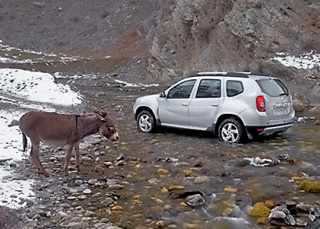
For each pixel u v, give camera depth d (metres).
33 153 9.94
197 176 9.75
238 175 9.79
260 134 12.53
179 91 14.05
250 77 12.81
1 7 65.25
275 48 26.47
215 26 32.31
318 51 25.33
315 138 13.50
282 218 7.39
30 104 21.72
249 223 7.46
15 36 59.03
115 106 22.67
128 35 53.09
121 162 10.91
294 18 27.14
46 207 8.06
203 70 31.23
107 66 45.28
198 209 8.04
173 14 37.25
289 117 13.12
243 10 29.23
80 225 7.25
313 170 10.06
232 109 12.68
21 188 8.94
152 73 37.81
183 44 35.94
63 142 9.77
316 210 7.76
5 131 14.07
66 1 65.50
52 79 28.11
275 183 9.20
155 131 14.76
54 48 55.75
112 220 7.50
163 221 7.45
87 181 9.50
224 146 12.38
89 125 9.85
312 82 22.27
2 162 10.77
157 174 9.98
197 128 13.59
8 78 27.81
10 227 7.26
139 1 59.16
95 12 60.94
